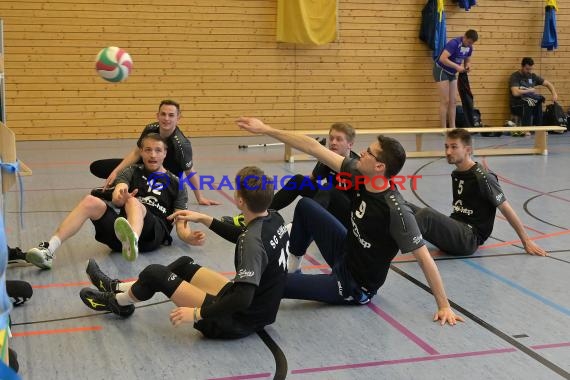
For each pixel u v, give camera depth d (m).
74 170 7.58
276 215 2.99
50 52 9.86
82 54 9.98
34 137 10.01
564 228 5.20
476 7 11.66
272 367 2.72
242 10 10.60
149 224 4.26
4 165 3.61
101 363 2.73
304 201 3.64
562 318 3.33
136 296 3.07
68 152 8.93
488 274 4.05
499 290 3.75
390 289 3.75
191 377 2.62
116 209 5.43
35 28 9.74
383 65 11.43
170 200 4.51
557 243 4.76
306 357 2.82
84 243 4.58
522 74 11.68
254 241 2.81
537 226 5.27
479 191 4.39
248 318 2.98
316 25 10.84
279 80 11.00
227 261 4.24
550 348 2.95
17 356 2.78
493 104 12.07
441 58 10.81
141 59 10.29
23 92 9.85
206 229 5.09
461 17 11.63
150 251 4.43
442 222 4.27
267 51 10.85
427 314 3.36
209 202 5.96
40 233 4.79
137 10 10.13
